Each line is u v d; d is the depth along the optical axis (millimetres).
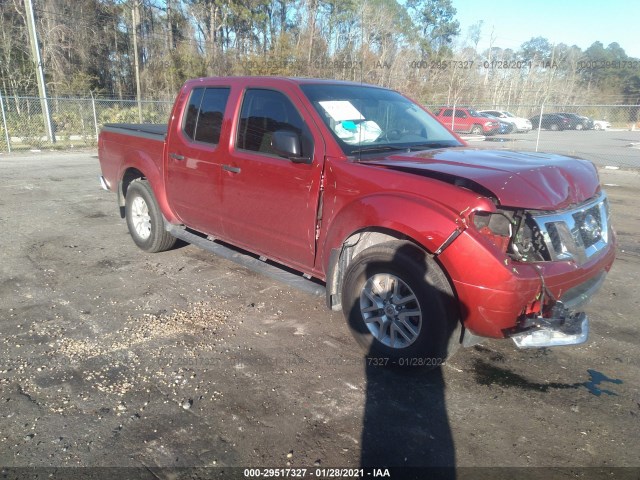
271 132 4043
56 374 3322
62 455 2588
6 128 17484
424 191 3049
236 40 48438
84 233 6738
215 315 4277
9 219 7434
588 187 3430
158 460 2570
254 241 4324
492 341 3924
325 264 3693
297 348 3742
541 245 2996
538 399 3162
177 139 4969
